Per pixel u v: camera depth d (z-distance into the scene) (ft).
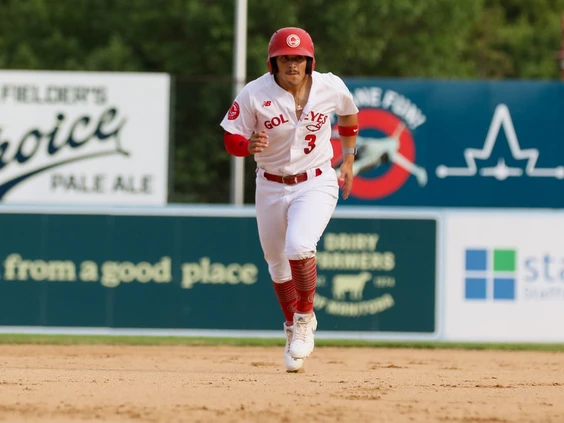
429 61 289.33
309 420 52.65
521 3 442.91
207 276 129.39
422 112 143.43
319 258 128.98
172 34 277.85
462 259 129.29
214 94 157.48
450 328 129.18
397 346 128.88
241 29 157.79
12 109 140.15
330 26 267.39
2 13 306.76
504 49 398.62
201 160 155.84
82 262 129.18
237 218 129.70
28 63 286.66
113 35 286.66
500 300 129.29
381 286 129.18
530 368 95.61
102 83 140.36
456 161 143.54
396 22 280.31
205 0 274.36
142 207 129.49
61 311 128.88
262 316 129.29
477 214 129.08
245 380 70.28
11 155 139.95
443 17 289.74
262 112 68.54
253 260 129.49
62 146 140.15
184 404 57.21
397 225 129.29
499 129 143.64
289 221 70.28
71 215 129.49
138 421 52.13
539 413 56.18
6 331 128.57
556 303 129.08
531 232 129.08
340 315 128.98
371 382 71.46
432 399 61.31
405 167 143.33
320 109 69.15
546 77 388.78
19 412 54.19
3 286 128.88
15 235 128.98
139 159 140.15
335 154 141.38
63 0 301.63
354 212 128.88
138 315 129.18
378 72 285.84
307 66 68.59
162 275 129.39
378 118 143.54
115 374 74.79
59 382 67.26
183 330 129.08
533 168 143.54
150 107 140.26
